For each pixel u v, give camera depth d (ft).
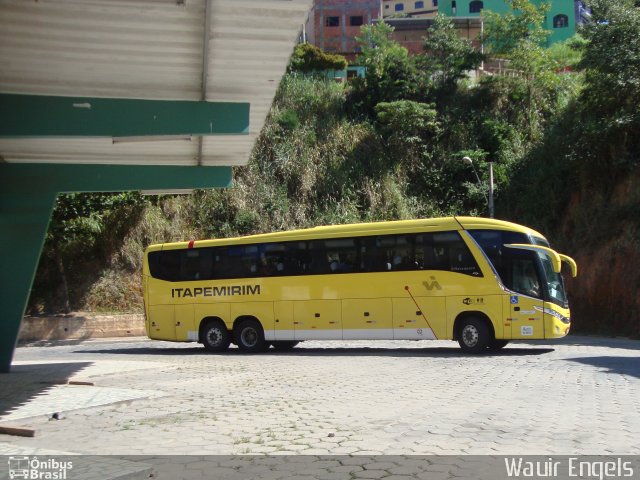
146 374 45.27
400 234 57.57
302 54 132.98
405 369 45.39
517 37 129.08
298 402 31.73
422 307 55.72
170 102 33.12
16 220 44.80
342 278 58.90
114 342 85.46
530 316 52.44
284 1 24.13
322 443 22.79
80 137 32.12
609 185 90.89
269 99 33.78
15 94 31.55
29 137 31.55
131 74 30.22
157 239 100.78
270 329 61.36
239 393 35.32
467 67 126.62
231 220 105.91
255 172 110.52
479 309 53.83
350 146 116.98
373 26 133.80
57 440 24.32
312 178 111.75
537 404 29.76
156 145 41.16
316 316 59.47
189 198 106.01
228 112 33.68
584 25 100.99
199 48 27.71
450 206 111.24
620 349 59.31
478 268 54.34
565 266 86.94
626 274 78.28
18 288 45.39
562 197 96.27
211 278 64.39
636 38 92.89
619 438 22.74
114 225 99.50
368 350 63.00
